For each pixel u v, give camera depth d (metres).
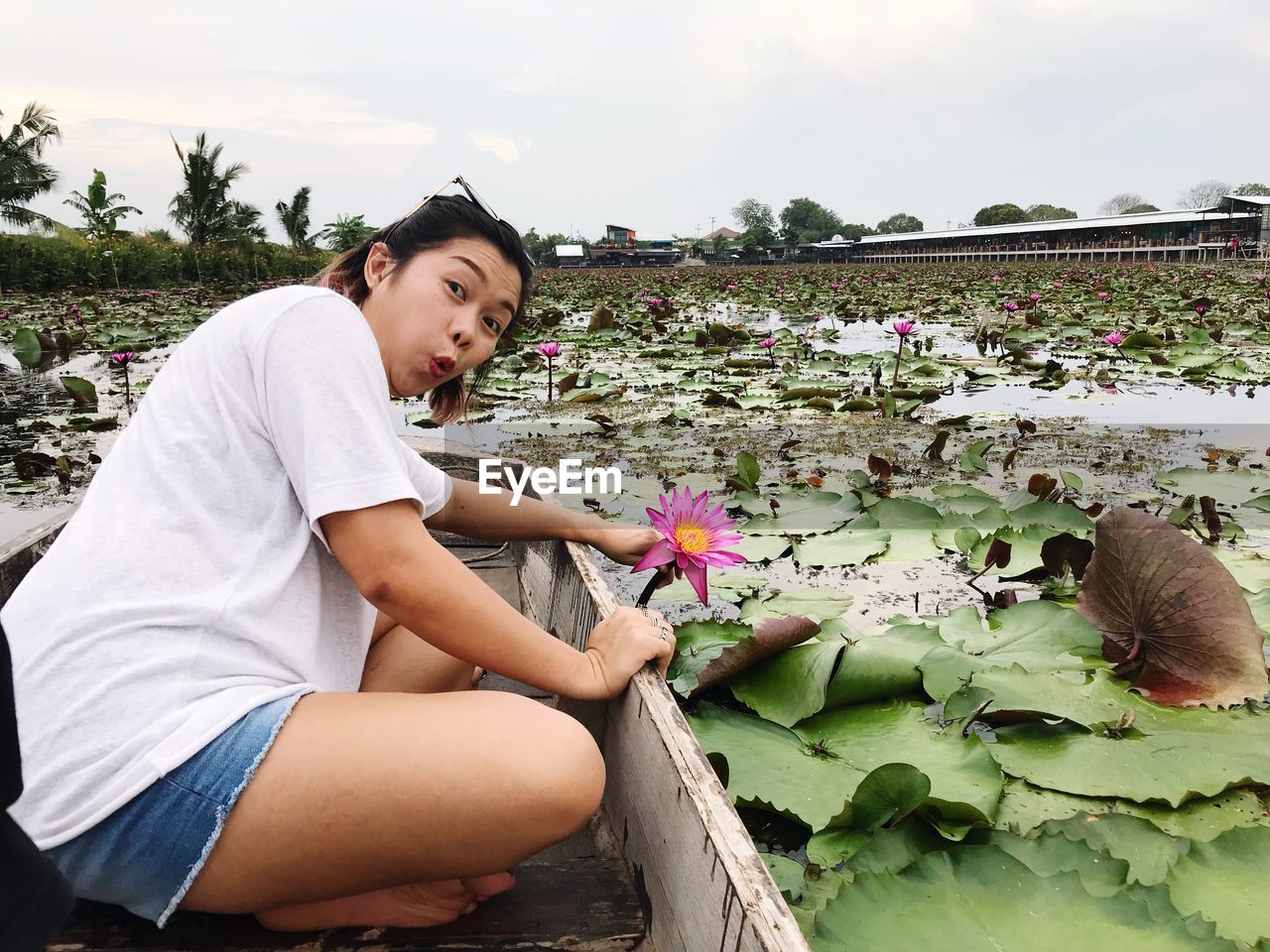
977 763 1.39
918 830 1.23
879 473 3.19
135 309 12.82
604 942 1.02
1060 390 5.48
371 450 0.97
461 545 2.47
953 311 11.55
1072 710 1.52
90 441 4.50
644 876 1.08
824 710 1.62
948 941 0.99
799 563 2.41
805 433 4.25
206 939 0.99
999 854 1.10
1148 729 1.48
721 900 0.83
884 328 10.10
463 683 1.42
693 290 19.48
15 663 0.89
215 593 0.92
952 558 2.46
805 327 10.16
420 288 1.14
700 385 5.78
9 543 1.74
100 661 0.87
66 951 0.96
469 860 0.92
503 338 1.43
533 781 0.89
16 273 17.91
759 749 1.47
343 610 1.06
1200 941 0.95
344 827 0.88
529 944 1.01
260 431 0.99
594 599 1.44
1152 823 1.24
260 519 0.98
